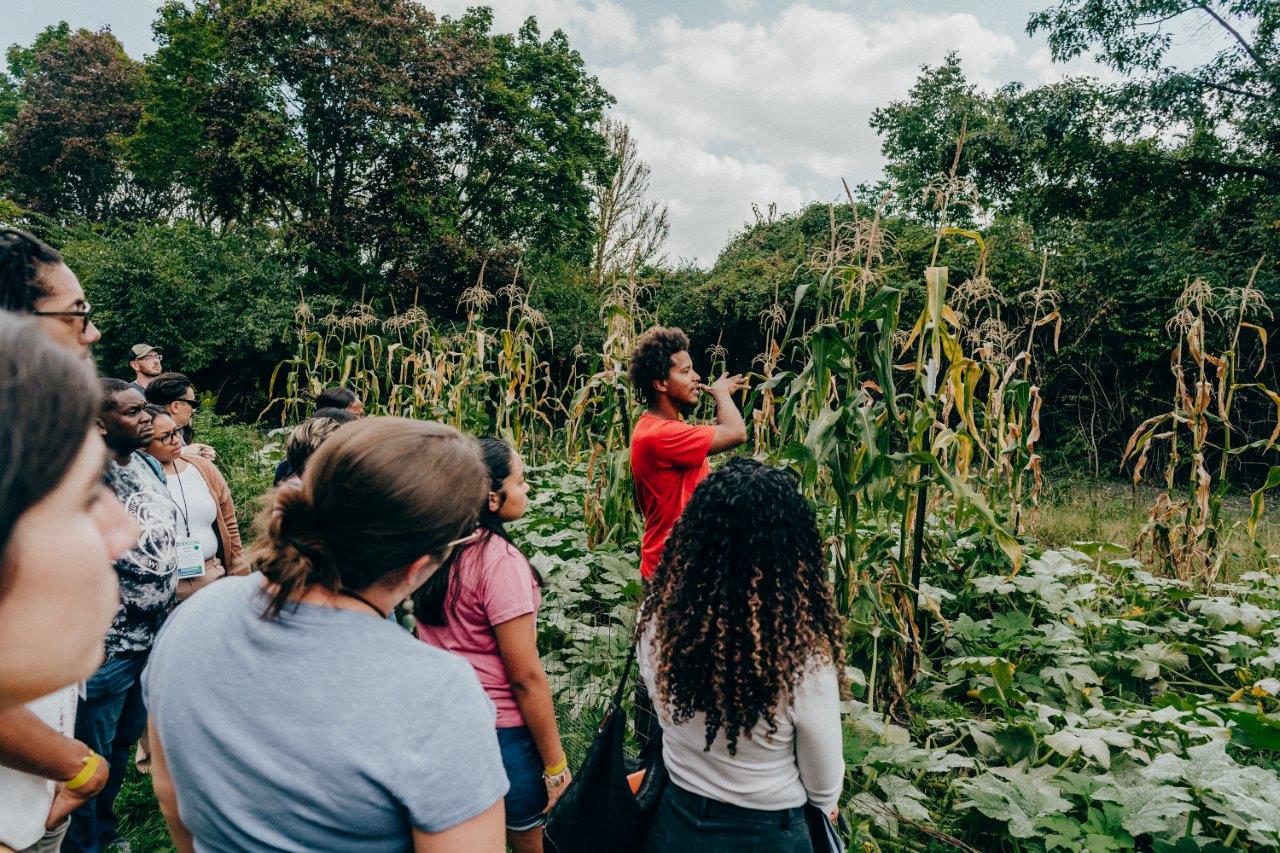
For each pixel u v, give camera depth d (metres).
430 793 0.87
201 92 18.94
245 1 17.64
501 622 1.87
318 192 17.73
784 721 1.41
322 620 0.92
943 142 14.05
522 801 1.99
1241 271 10.48
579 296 16.88
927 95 15.58
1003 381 4.96
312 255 17.06
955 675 3.60
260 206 18.27
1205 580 4.96
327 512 0.89
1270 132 11.88
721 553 1.42
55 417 0.56
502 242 18.92
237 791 0.87
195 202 22.75
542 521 5.34
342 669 0.89
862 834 2.51
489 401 7.64
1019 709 3.26
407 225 17.67
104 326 14.75
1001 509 5.33
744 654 1.37
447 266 16.94
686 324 14.39
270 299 15.78
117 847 2.58
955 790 2.78
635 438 2.80
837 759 1.45
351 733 0.86
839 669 1.47
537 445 9.02
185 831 1.06
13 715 1.19
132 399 2.39
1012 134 13.30
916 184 14.12
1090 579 4.83
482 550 1.90
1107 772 2.61
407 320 9.27
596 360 6.12
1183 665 3.73
